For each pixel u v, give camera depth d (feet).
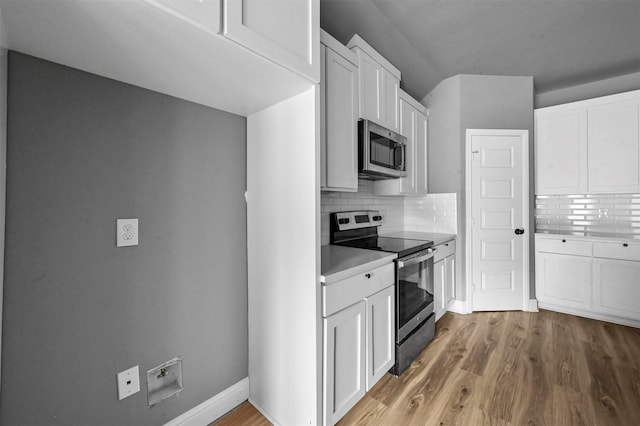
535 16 7.13
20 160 3.08
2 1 2.26
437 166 10.51
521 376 6.04
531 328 8.44
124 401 3.93
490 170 9.93
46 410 3.30
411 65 9.00
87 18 2.51
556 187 9.91
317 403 4.29
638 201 9.33
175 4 2.50
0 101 2.89
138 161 4.01
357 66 6.28
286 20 3.66
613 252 8.74
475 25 7.42
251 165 5.41
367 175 7.66
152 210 4.17
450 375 6.12
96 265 3.65
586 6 6.78
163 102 4.31
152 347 4.20
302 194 4.50
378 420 4.91
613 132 9.01
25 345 3.15
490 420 4.85
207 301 4.89
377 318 5.56
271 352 5.01
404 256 6.50
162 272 4.30
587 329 8.34
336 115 5.64
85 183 3.55
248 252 5.49
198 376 4.77
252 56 3.31
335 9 6.21
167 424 4.38
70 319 3.45
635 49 8.43
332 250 6.54
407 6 6.66
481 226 9.93
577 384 5.74
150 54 3.20
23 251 3.11
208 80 3.90
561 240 9.58
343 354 4.77
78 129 3.49
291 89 4.29
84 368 3.57
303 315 4.47
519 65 9.36
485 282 9.93
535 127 10.27
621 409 5.03
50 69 3.29
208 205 4.89
